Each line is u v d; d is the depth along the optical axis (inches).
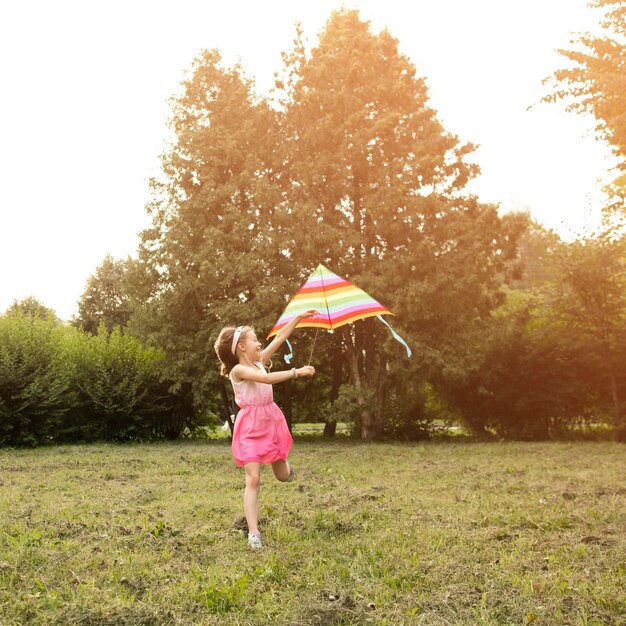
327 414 794.2
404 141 786.8
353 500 301.0
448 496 318.0
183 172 783.1
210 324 746.8
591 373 815.1
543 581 170.7
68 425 802.2
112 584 174.4
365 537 226.2
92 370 812.0
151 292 786.8
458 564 188.7
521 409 818.8
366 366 807.7
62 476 421.1
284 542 221.8
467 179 793.6
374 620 145.2
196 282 733.9
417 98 816.9
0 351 739.4
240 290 739.4
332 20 845.8
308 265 759.1
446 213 753.6
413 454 579.8
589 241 813.2
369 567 186.1
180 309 765.3
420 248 724.7
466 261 746.2
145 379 831.1
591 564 187.6
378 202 748.6
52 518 265.9
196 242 776.9
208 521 260.1
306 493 328.5
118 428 813.9
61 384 767.1
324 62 783.7
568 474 409.7
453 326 760.3
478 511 274.2
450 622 144.9
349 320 248.8
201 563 195.8
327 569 187.2
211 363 757.3
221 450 654.5
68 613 149.6
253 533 215.3
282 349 776.9
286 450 234.4
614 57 573.6
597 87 560.1
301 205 738.8
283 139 809.5
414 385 754.8
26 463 515.5
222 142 774.5
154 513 275.6
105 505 299.0
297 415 964.6
